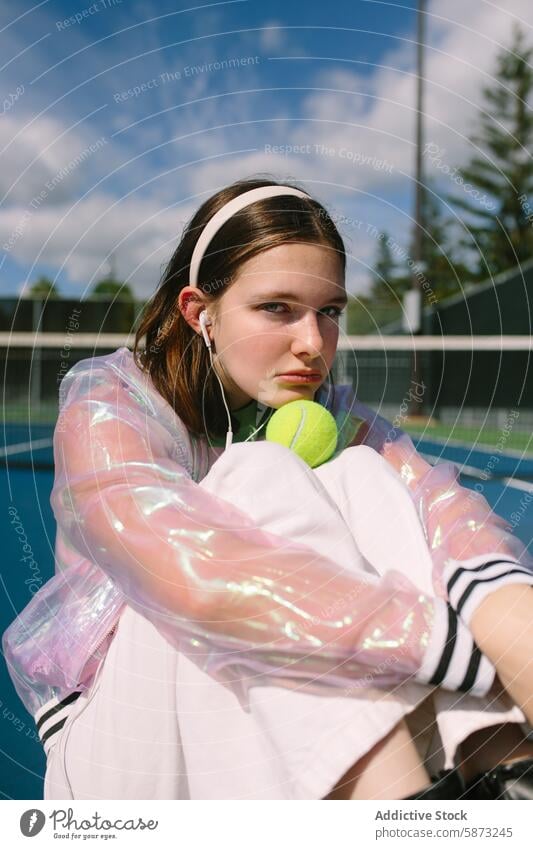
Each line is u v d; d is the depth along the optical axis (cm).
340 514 88
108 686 87
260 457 88
